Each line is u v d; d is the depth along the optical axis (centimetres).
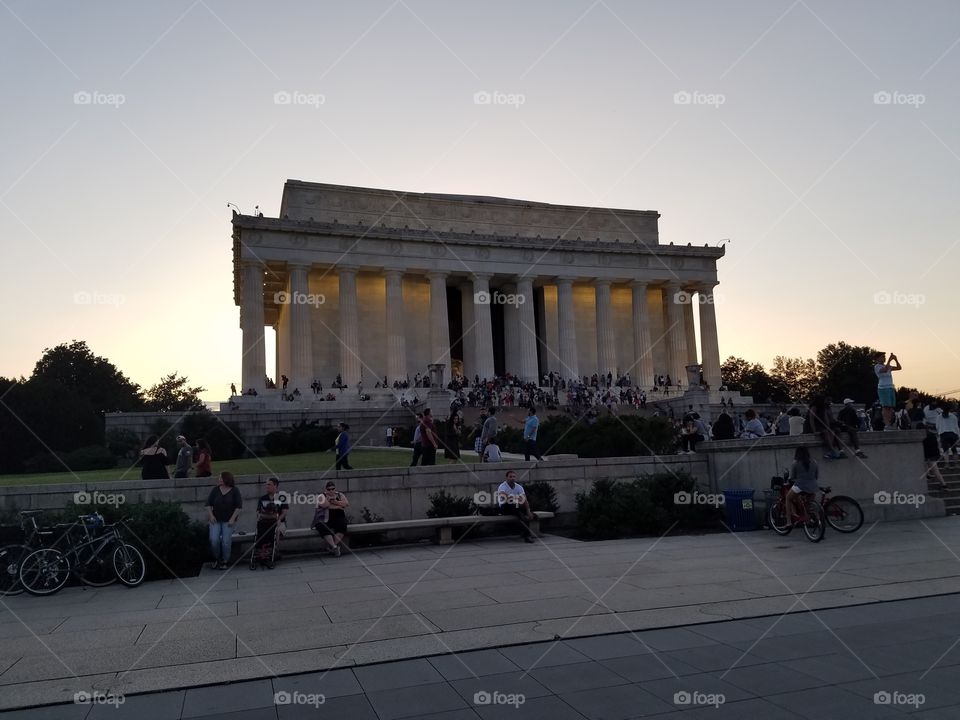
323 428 5488
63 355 9331
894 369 2769
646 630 1024
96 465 4725
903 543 1722
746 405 6781
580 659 900
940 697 741
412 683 831
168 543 1752
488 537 2231
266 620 1175
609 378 8088
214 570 1797
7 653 1023
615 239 9138
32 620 1260
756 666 853
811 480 1848
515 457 3222
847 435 2166
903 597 1170
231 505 1834
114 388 9606
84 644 1061
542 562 1694
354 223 8144
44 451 5059
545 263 8294
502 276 8231
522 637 1003
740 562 1570
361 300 8162
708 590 1274
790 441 2200
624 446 3441
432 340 7781
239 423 5762
